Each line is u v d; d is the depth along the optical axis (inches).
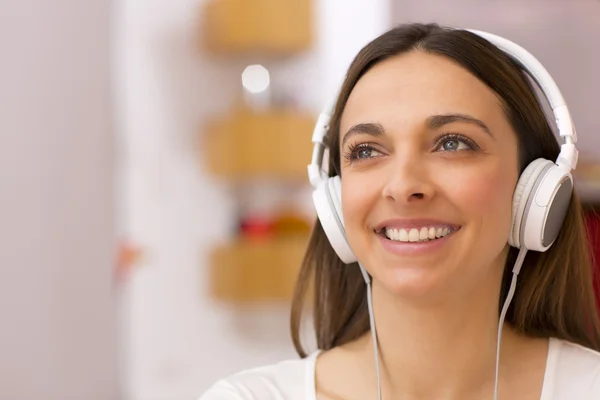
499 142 53.9
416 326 56.0
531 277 62.4
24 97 120.6
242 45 227.6
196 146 233.6
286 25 227.3
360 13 238.1
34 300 122.5
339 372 61.3
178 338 232.7
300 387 60.9
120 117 225.9
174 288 232.5
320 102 238.8
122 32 228.2
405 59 55.5
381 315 58.2
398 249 52.2
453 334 56.1
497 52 56.5
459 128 52.6
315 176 62.0
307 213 239.3
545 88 57.2
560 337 64.2
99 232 132.6
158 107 231.0
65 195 126.3
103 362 134.5
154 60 230.8
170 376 231.0
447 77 53.9
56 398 125.3
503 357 60.2
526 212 54.4
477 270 53.0
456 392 57.2
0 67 119.0
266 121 225.8
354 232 54.4
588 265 63.2
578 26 182.2
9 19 119.4
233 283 227.5
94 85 131.3
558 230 57.2
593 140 178.2
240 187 237.0
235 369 234.5
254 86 233.8
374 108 54.2
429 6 211.5
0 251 119.9
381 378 58.7
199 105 233.6
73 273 127.9
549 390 58.4
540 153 58.0
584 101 180.4
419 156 52.5
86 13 129.3
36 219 122.4
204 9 231.0
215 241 235.0
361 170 54.1
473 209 51.4
